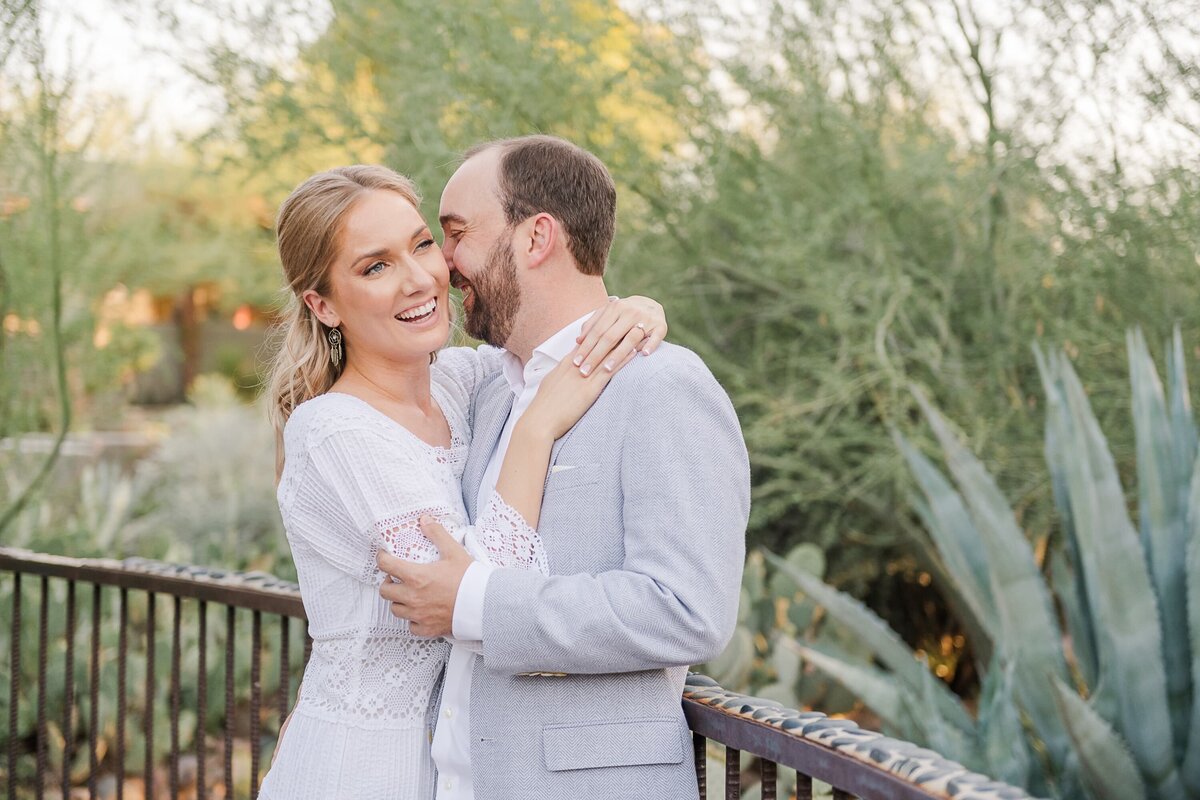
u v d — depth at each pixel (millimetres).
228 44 4031
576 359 1611
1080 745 2799
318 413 1674
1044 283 4445
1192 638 3033
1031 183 4277
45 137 4367
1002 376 4473
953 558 3590
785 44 4270
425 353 1723
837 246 4723
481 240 1718
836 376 4254
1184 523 3232
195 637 4645
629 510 1521
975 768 2879
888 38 4246
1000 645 3295
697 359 1601
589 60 4051
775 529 5254
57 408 5262
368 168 1756
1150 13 3838
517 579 1487
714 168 4434
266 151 4176
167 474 6562
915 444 4270
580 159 1720
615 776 1515
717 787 2693
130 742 4109
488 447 1813
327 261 1699
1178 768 3109
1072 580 3582
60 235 4734
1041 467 4398
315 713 1691
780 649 3854
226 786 2396
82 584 4551
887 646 3307
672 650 1452
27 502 4789
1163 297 4258
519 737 1537
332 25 4184
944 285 4535
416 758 1678
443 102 3941
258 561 5285
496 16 3965
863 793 1238
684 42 4293
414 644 1684
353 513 1610
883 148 4520
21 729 4086
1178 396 3410
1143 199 4105
